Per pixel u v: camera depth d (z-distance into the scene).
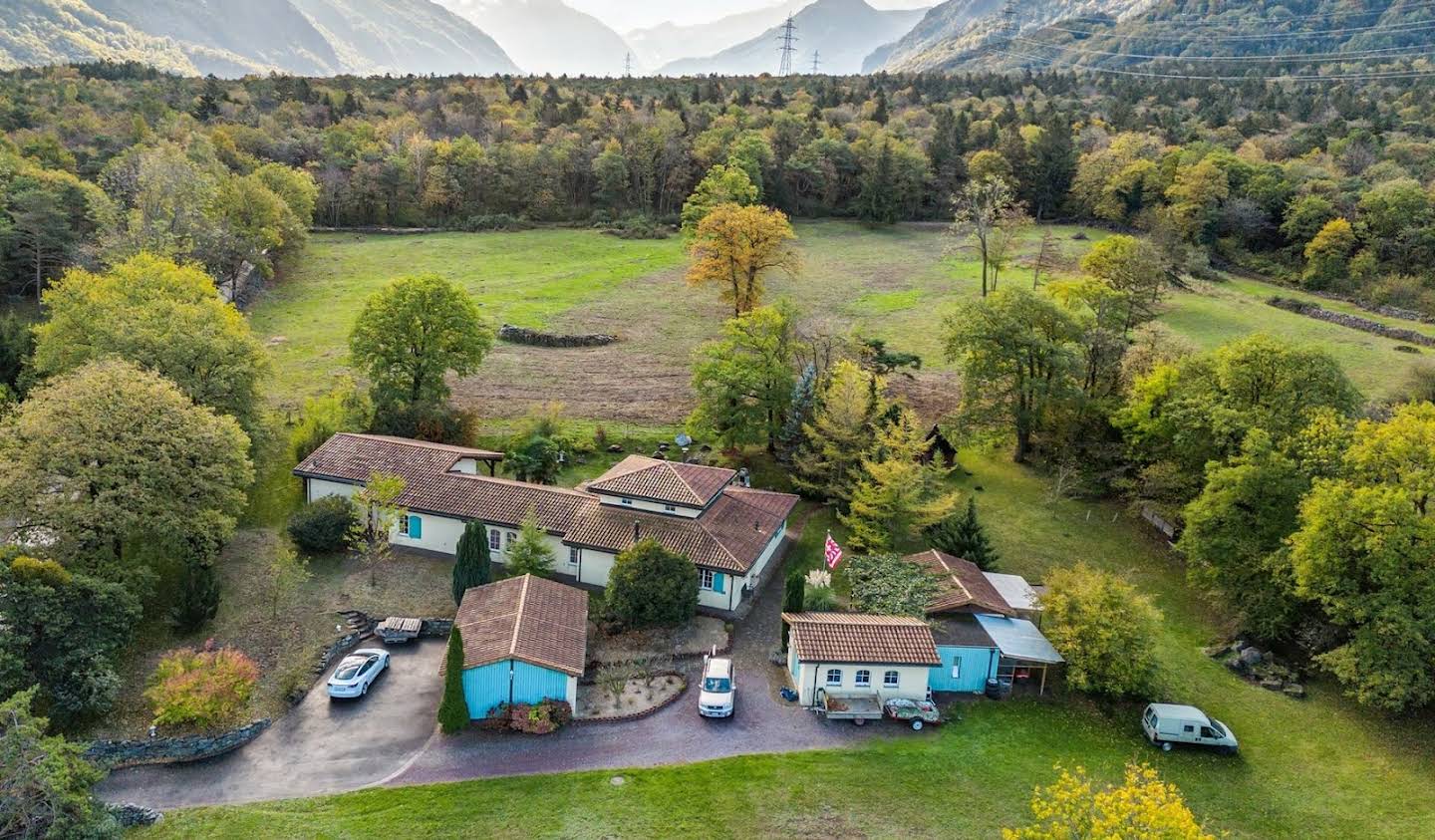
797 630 40.59
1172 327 88.12
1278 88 186.88
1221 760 37.88
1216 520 48.03
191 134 123.75
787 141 145.00
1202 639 47.47
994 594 46.59
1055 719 40.12
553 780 34.06
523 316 92.19
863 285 106.50
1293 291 102.69
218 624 43.03
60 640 35.50
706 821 32.28
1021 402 65.38
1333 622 42.50
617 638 43.81
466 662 37.25
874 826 32.44
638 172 140.88
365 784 33.47
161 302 55.00
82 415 42.59
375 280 104.81
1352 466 44.44
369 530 50.22
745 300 85.25
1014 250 110.44
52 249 86.69
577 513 50.09
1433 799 35.59
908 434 54.19
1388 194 102.50
